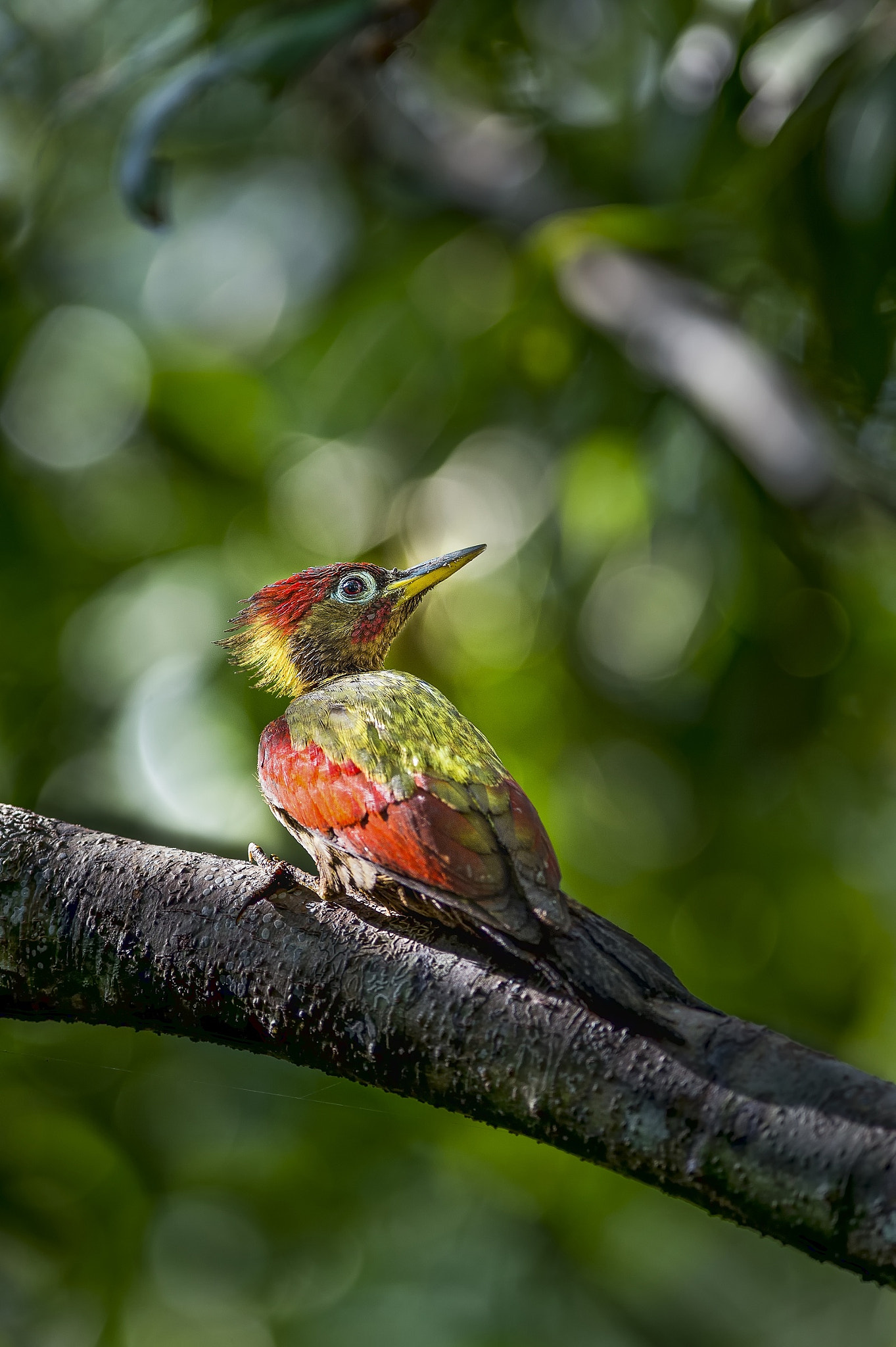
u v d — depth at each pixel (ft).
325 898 20.45
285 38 27.61
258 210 45.34
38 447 39.06
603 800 38.83
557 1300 38.99
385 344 42.29
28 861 18.71
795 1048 15.69
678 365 36.78
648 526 39.24
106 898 18.34
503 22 37.93
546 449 40.83
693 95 31.81
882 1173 14.51
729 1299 44.21
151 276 44.42
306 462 40.81
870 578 38.09
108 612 37.01
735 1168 15.12
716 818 38.37
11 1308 34.24
